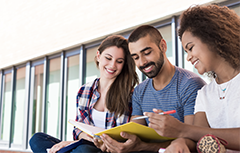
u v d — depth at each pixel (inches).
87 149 44.3
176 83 49.9
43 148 54.4
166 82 51.7
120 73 63.5
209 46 36.1
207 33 35.8
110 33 162.6
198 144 28.1
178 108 49.4
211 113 39.0
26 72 227.6
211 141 27.4
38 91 216.2
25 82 229.1
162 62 50.4
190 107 46.5
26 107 220.4
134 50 49.9
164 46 51.8
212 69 37.8
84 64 180.9
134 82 63.6
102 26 169.3
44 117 201.8
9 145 228.2
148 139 41.7
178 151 28.7
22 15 236.4
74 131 62.9
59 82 199.5
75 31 186.9
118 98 61.4
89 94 65.1
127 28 152.9
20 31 235.8
